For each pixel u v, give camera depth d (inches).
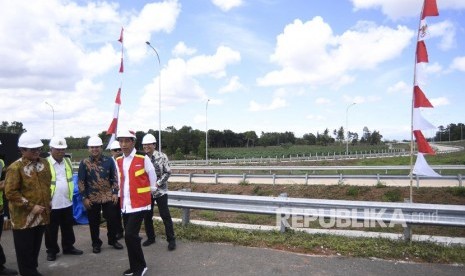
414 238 262.4
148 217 268.4
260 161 1918.1
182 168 1213.7
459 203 581.9
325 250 244.2
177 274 210.5
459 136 5497.1
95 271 221.8
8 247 267.1
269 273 208.1
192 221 347.9
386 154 2226.9
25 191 207.0
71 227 255.4
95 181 261.3
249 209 283.3
